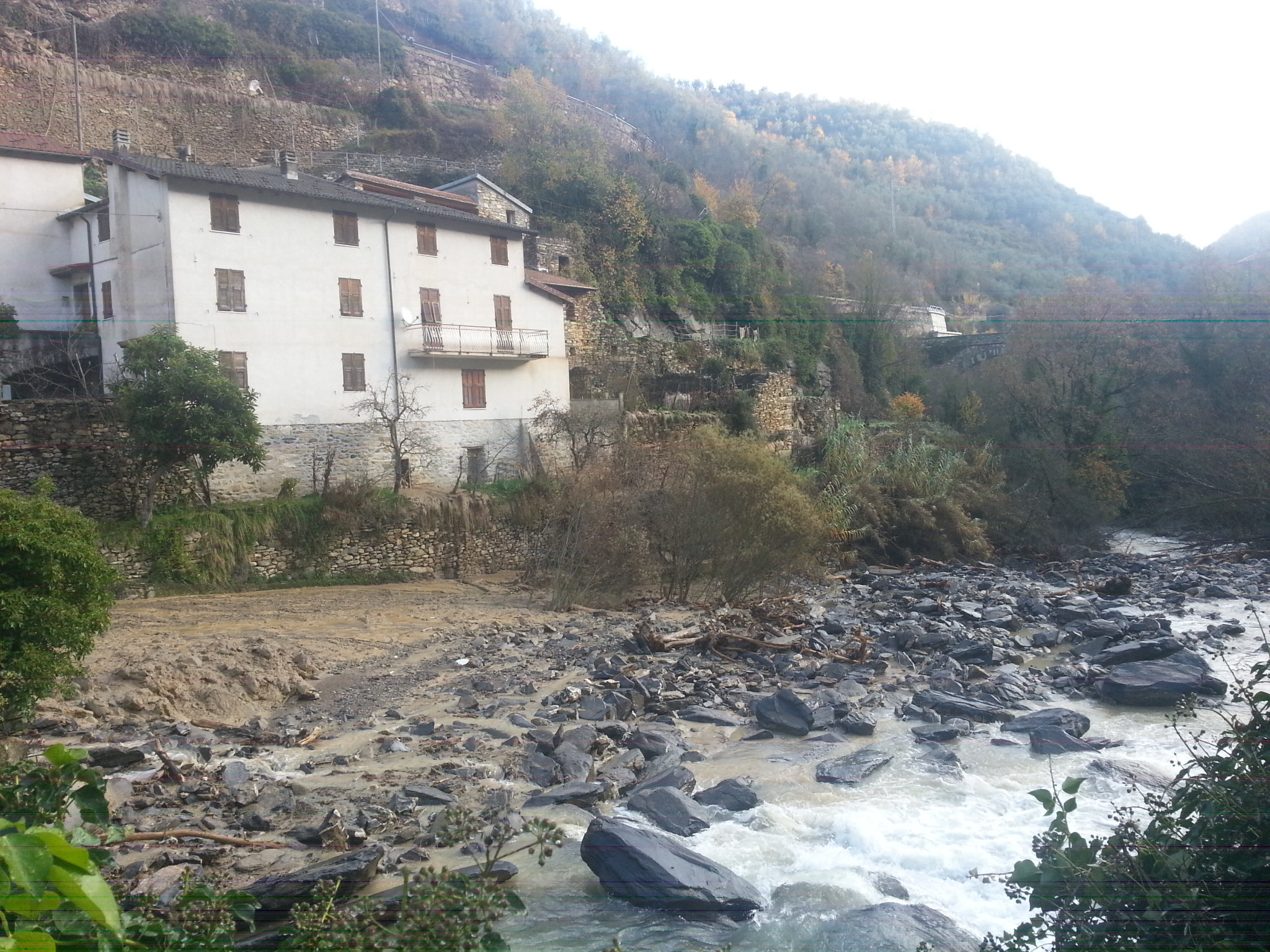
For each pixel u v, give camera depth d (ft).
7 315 100.83
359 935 15.21
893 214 287.07
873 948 27.50
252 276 97.66
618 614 86.12
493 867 31.24
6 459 81.05
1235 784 19.33
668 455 99.66
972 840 35.99
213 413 83.20
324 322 103.81
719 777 43.34
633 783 41.91
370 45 212.23
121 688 50.93
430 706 54.60
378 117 193.16
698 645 69.21
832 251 248.52
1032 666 66.85
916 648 70.49
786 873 33.32
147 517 84.89
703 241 181.78
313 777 41.45
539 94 210.79
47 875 10.02
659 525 94.99
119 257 98.48
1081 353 148.97
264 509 92.84
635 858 30.81
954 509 125.08
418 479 111.75
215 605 81.15
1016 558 129.39
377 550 99.35
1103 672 62.13
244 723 51.06
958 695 56.54
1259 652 67.41
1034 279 284.82
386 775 41.52
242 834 34.01
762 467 91.09
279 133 174.91
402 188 136.26
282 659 59.41
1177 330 147.43
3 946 9.71
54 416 83.87
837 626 75.46
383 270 109.60
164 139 160.66
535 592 96.99
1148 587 101.55
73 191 111.45
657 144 254.88
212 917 16.21
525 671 62.75
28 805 17.80
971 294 270.05
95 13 169.07
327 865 29.12
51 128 147.02
